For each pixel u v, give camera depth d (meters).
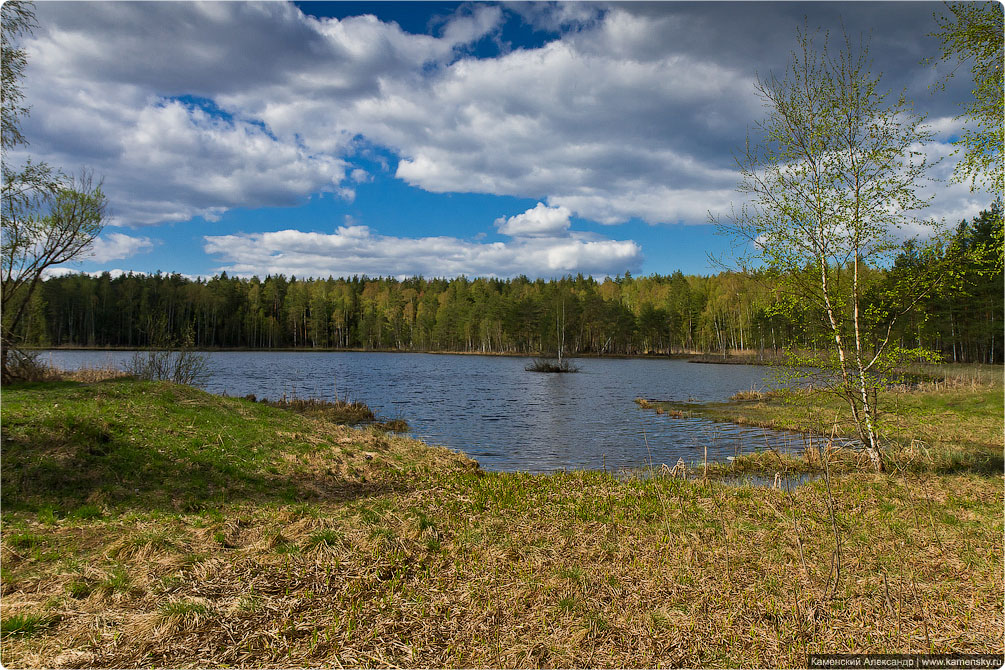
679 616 5.90
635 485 12.41
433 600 6.15
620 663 5.06
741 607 6.12
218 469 11.14
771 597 6.31
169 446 11.56
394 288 150.62
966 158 13.48
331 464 12.93
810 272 14.33
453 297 134.38
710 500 11.02
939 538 8.44
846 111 13.30
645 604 6.21
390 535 8.09
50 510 8.09
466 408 30.77
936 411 22.53
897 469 13.84
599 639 5.47
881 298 13.73
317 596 6.11
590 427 24.45
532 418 27.11
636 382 48.09
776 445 19.48
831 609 6.04
